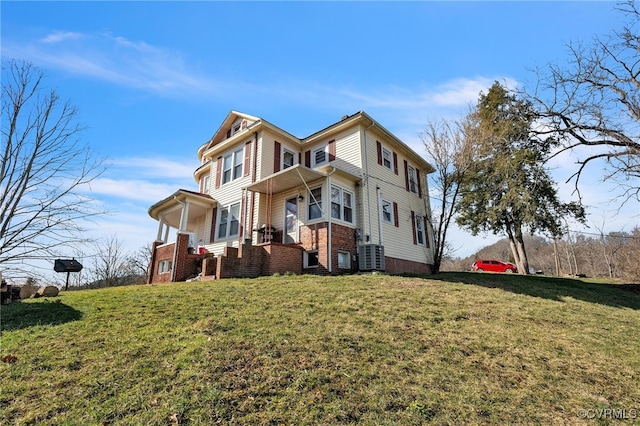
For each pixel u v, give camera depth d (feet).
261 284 29.30
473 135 55.42
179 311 20.18
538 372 15.15
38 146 34.45
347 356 14.89
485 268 84.79
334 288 27.73
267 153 48.91
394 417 10.87
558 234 64.90
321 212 41.37
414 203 59.11
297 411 10.84
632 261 63.05
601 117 46.24
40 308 20.89
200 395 11.33
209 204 52.80
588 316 26.17
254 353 14.52
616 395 13.69
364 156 47.57
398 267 49.57
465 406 11.89
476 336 18.84
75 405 10.67
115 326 17.39
